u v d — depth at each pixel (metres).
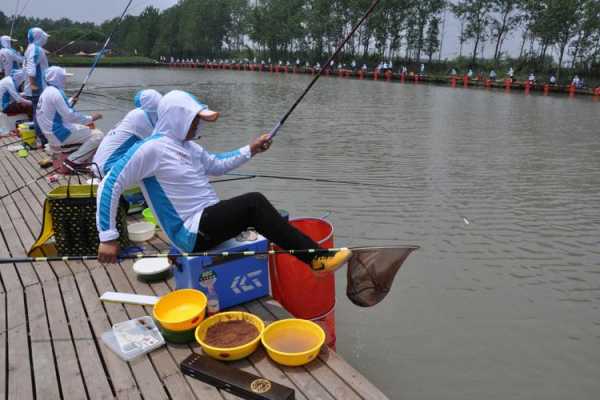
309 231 3.35
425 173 8.26
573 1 27.62
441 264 4.92
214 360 2.45
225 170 3.21
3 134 8.85
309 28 44.41
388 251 2.69
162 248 3.90
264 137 3.30
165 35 63.84
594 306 4.19
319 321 3.13
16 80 9.28
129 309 3.06
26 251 4.01
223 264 2.88
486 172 8.38
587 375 3.39
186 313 2.77
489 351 3.64
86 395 2.33
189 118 2.72
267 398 2.16
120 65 56.06
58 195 3.61
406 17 37.97
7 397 2.34
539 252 5.20
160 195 2.72
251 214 2.71
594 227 5.87
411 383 3.32
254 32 51.94
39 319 2.99
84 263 3.69
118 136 4.52
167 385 2.36
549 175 8.20
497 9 32.84
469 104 19.33
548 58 31.27
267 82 30.97
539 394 3.23
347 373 2.39
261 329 2.62
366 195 7.02
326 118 15.02
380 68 35.06
